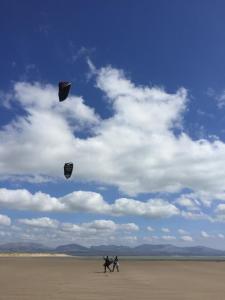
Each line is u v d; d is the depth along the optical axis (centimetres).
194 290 3575
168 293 3331
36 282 4156
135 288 3659
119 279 4647
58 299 2906
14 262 9425
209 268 7531
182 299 3006
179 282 4369
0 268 6719
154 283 4191
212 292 3441
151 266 8025
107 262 5878
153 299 2970
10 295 3098
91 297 3020
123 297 3045
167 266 8131
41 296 3053
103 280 4469
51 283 4066
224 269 7250
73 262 9912
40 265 7969
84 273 5653
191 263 10219
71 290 3441
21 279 4522
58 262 9819
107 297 3031
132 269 6806
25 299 2895
